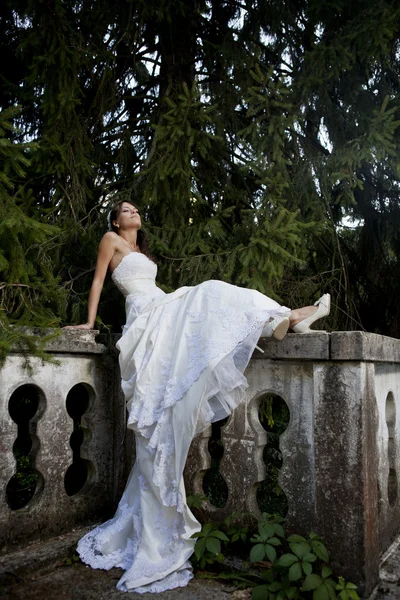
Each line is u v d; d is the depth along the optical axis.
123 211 3.52
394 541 2.78
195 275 3.83
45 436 2.68
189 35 4.83
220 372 2.39
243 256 3.70
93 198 4.51
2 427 2.46
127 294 3.16
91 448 2.95
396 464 2.95
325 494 2.28
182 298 2.77
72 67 3.91
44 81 3.98
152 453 2.43
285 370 2.53
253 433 2.60
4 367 2.49
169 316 2.70
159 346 2.62
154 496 2.45
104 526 2.65
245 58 4.49
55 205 4.22
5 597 2.12
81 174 4.27
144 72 5.31
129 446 3.00
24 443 4.23
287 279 4.59
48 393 2.71
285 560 2.06
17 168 2.66
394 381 3.00
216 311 2.51
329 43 4.28
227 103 4.68
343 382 2.29
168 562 2.30
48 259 3.71
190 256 3.93
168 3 4.14
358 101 4.32
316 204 4.36
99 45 4.35
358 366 2.26
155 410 2.48
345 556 2.19
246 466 2.61
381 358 2.47
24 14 3.97
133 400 2.56
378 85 4.39
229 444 2.68
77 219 4.19
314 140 4.91
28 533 2.54
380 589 2.21
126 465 3.01
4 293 2.86
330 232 4.59
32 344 2.49
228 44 4.52
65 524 2.74
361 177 4.86
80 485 4.05
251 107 3.95
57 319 2.87
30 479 3.91
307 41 4.66
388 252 5.36
